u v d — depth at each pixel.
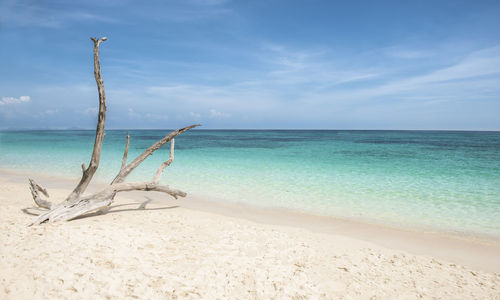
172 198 10.24
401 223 7.67
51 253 4.36
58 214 6.48
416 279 4.59
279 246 5.60
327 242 6.12
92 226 5.86
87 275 3.82
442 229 7.23
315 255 5.28
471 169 17.16
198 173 15.65
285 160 21.61
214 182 13.20
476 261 5.45
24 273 3.74
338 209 8.98
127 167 8.15
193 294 3.63
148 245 5.10
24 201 8.56
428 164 19.44
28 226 5.74
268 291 3.84
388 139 65.50
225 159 22.25
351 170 16.86
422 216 8.26
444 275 4.78
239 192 11.26
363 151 30.03
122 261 4.32
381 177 14.58
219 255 4.90
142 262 4.37
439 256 5.65
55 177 14.02
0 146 33.00
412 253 5.75
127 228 5.97
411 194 10.91
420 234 6.87
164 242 5.35
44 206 7.04
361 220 7.92
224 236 6.02
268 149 32.56
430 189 11.81
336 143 46.94
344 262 5.07
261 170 16.78
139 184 7.97
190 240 5.61
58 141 45.34
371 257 5.41
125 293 3.52
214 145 40.44
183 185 12.52
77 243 4.81
